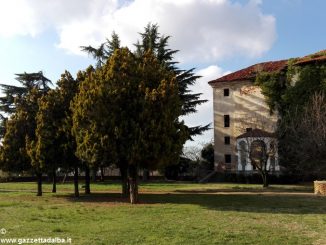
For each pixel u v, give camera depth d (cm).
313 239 1195
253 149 4266
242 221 1539
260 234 1263
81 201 2455
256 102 5706
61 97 2786
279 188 3653
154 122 2223
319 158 3294
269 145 4359
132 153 2206
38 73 5481
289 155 4222
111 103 2270
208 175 5522
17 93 5322
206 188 3653
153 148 2217
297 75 5178
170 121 2295
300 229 1365
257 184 4503
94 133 2284
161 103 2252
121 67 2334
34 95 3098
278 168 4744
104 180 4934
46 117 2738
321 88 4947
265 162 3928
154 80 2394
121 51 2392
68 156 2728
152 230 1315
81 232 1278
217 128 5962
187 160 5178
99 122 2272
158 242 1127
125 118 2261
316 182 2973
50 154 2723
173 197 2692
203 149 6275
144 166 2316
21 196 2853
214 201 2383
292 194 2950
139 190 3447
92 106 2292
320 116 3438
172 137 2356
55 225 1419
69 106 2781
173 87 2306
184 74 4434
